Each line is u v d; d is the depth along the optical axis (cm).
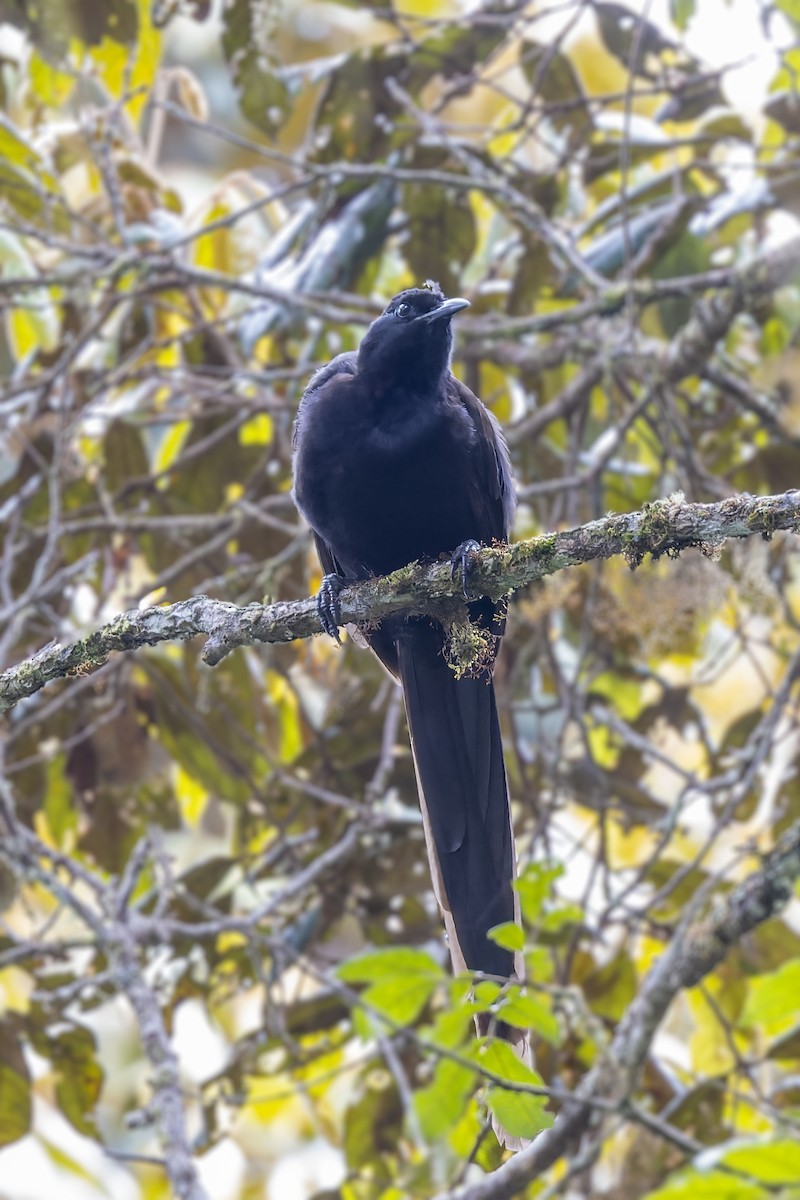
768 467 1215
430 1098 804
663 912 1136
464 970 790
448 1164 1008
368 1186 1091
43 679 747
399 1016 779
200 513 1235
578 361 1204
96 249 1144
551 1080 1046
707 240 1204
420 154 1202
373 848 1122
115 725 1178
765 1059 975
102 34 1116
